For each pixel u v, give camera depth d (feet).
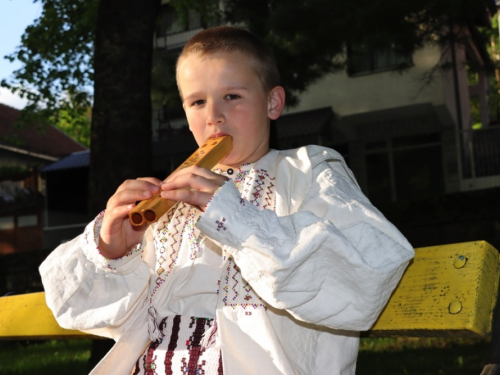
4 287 38.06
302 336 4.73
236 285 4.69
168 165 67.46
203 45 5.10
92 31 36.52
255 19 27.35
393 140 57.72
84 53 39.19
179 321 4.92
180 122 65.82
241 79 5.02
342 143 59.41
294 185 4.92
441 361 18.71
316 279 4.18
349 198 4.73
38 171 82.23
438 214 28.94
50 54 39.34
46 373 20.62
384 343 23.32
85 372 20.01
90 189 19.51
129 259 5.03
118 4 19.69
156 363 4.85
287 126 55.31
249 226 4.15
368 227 4.47
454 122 55.83
